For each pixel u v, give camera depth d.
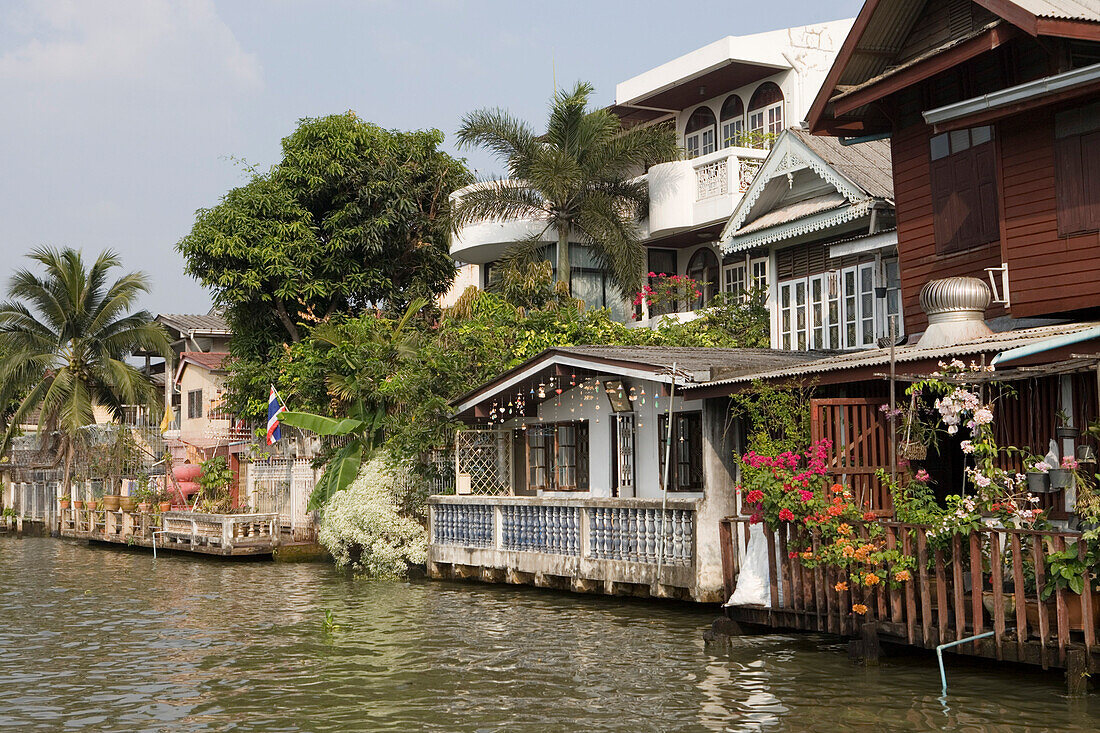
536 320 26.67
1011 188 15.96
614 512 18.36
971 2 17.00
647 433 19.80
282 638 15.86
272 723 10.84
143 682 13.01
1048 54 15.32
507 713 10.91
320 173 36.88
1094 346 12.15
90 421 42.25
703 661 13.02
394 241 38.03
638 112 38.00
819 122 18.48
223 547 29.34
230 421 41.34
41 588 24.03
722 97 35.69
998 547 10.79
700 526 16.58
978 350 12.80
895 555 11.87
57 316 42.81
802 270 23.66
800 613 13.16
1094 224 14.91
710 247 33.28
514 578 20.50
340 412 28.84
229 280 35.03
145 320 44.75
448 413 23.05
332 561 27.86
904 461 13.38
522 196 32.38
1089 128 15.02
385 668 13.34
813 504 12.84
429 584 21.95
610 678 12.31
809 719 10.23
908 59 18.25
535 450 22.53
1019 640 10.55
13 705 11.89
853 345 22.02
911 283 18.33
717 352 20.14
